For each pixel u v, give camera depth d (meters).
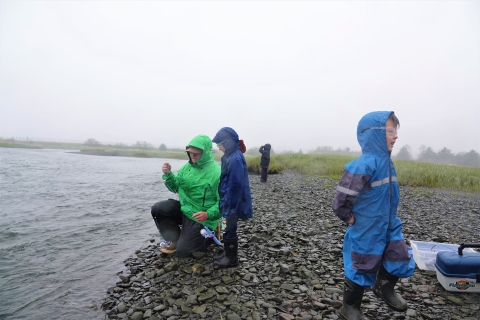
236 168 4.02
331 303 3.38
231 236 4.29
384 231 2.74
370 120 2.87
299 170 23.20
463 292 3.63
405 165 19.98
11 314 3.37
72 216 8.05
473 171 17.30
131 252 5.41
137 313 3.25
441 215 8.76
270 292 3.70
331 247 5.45
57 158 38.38
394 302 3.01
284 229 6.64
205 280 3.99
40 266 4.75
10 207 8.90
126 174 20.92
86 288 4.02
